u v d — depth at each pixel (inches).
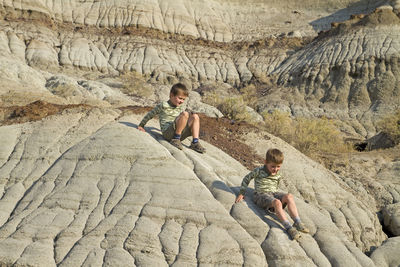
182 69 1820.9
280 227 193.9
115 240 179.0
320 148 546.3
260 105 1571.1
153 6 2171.5
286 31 2418.8
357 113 1471.5
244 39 2336.4
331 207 267.4
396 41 1635.1
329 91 1601.9
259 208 205.8
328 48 1765.5
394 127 661.9
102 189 207.8
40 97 469.4
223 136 349.1
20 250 177.5
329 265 182.4
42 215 197.9
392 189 363.6
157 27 2092.8
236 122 391.9
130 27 2023.9
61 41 1798.7
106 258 170.9
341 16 2497.5
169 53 1915.6
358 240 243.8
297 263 176.9
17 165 245.6
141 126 246.2
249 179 206.7
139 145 225.1
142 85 1462.8
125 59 1792.6
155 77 1696.6
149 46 1894.7
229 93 1692.9
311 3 2645.2
